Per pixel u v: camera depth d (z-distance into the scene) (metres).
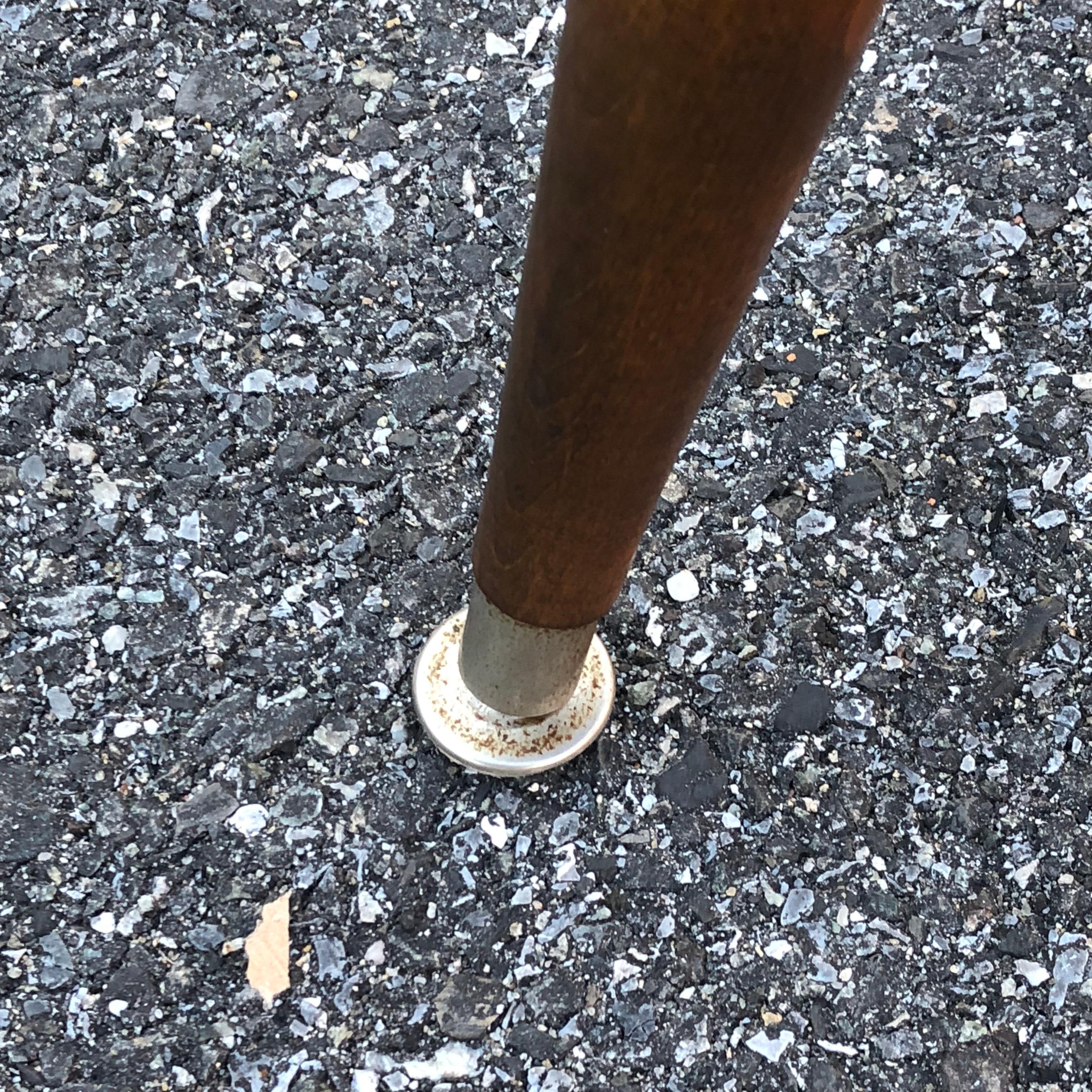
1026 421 0.32
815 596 0.30
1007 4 0.37
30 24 0.35
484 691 0.26
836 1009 0.26
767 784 0.28
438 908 0.26
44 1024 0.25
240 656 0.28
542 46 0.36
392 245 0.33
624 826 0.27
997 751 0.28
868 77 0.36
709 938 0.26
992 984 0.26
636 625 0.29
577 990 0.26
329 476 0.30
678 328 0.18
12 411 0.30
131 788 0.27
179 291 0.32
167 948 0.26
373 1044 0.25
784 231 0.34
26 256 0.32
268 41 0.35
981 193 0.35
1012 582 0.30
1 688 0.27
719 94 0.16
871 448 0.31
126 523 0.29
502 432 0.21
